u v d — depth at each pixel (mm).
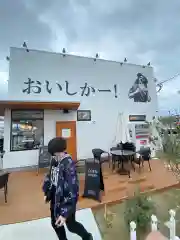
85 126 7914
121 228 2814
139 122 8828
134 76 9203
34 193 4340
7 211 3398
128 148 7070
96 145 7996
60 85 7746
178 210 3254
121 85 8844
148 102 9375
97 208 3539
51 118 7449
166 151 2322
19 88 7113
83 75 8148
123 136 8438
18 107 6613
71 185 1777
